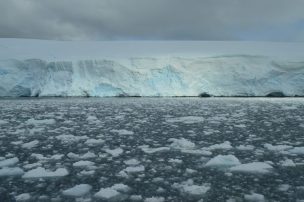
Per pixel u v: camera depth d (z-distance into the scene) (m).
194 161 6.32
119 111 14.57
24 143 7.98
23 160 6.55
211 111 14.34
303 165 5.93
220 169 5.78
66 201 4.44
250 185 4.96
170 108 15.67
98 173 5.65
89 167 5.93
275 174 5.46
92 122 11.29
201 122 11.10
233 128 9.87
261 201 4.34
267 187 4.87
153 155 6.81
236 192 4.68
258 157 6.53
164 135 8.91
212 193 4.65
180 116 12.76
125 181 5.22
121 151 7.04
